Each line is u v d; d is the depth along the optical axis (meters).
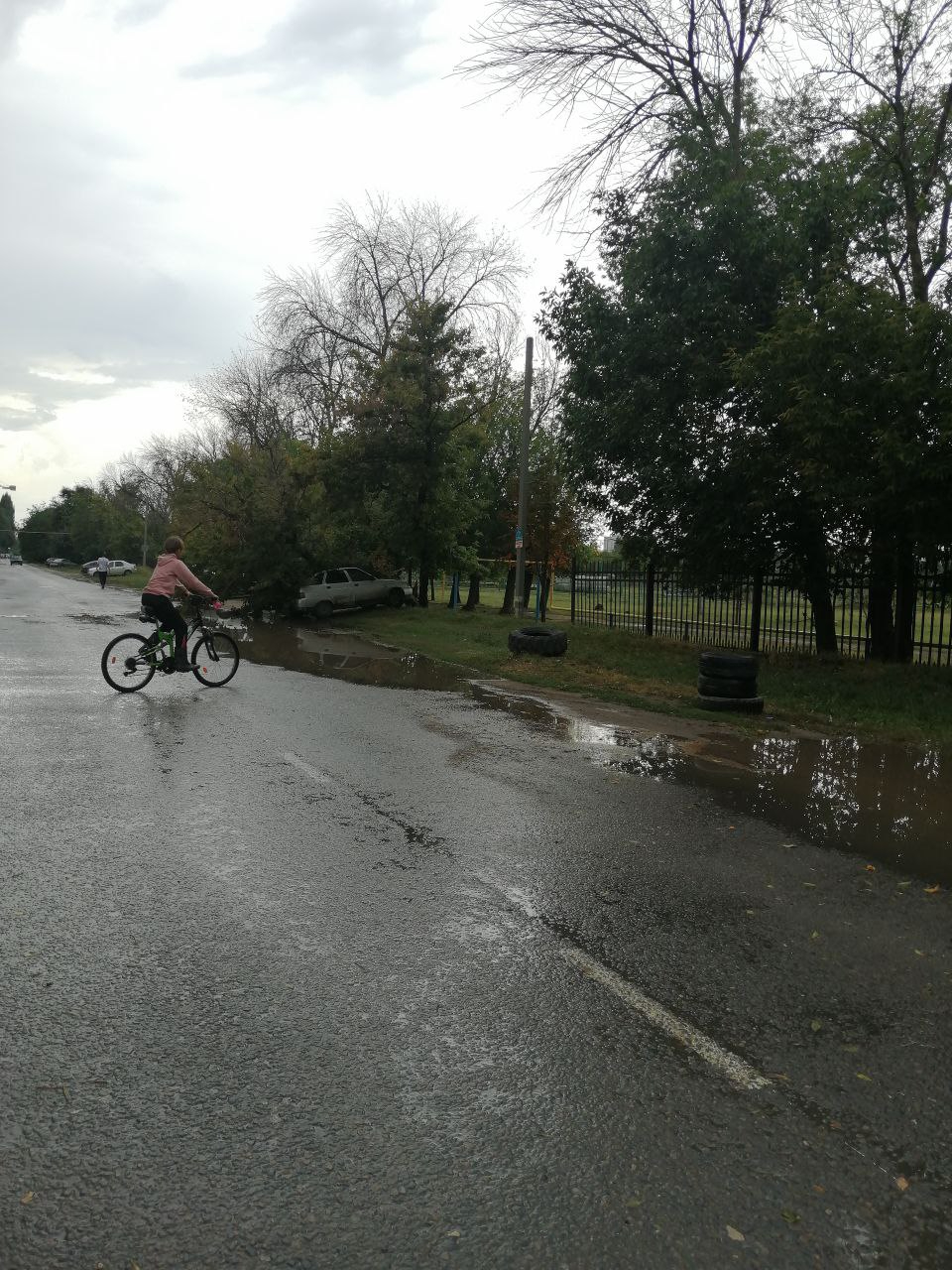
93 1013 3.49
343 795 6.77
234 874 5.02
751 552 16.70
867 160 14.89
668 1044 3.42
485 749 8.69
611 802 6.89
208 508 26.89
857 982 4.00
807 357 11.82
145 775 7.12
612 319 16.69
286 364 36.59
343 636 21.45
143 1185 2.57
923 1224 2.54
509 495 31.48
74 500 123.50
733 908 4.82
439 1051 3.31
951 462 11.03
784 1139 2.88
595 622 24.95
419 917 4.54
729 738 9.72
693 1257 2.38
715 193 14.64
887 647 15.62
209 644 12.16
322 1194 2.55
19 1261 2.29
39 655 15.23
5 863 5.07
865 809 7.00
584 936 4.39
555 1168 2.70
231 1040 3.33
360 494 26.62
